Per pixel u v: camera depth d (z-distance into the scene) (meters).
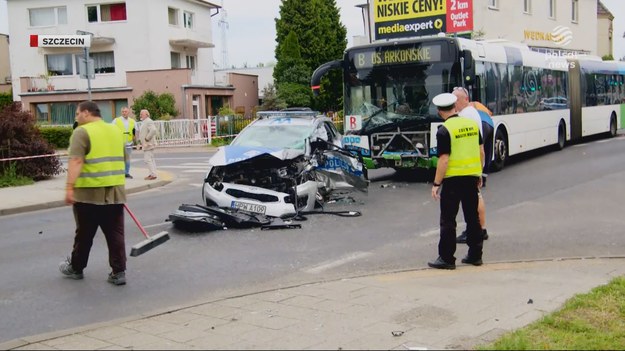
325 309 5.77
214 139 34.06
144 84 39.06
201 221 10.05
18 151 17.80
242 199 10.77
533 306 5.61
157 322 5.60
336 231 9.91
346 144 15.07
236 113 40.34
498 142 16.27
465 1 26.48
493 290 6.20
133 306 6.47
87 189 7.05
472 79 14.02
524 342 4.61
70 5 41.31
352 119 15.02
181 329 5.37
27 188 16.50
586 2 39.31
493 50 16.19
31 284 7.40
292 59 44.59
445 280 6.70
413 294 6.16
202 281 7.32
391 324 5.26
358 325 5.27
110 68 41.16
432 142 14.20
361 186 12.22
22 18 42.31
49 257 8.83
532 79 18.78
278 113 12.90
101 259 8.51
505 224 10.03
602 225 9.72
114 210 7.21
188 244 9.30
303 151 11.32
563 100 21.48
